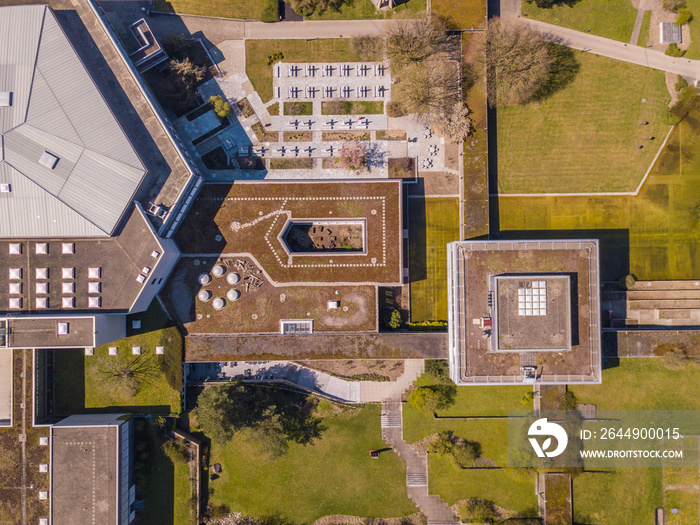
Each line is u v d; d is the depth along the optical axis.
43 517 41.66
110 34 39.78
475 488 45.62
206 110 45.34
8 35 38.75
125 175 38.69
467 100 44.75
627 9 45.66
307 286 43.19
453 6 44.09
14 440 41.88
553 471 44.94
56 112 38.53
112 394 43.78
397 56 43.94
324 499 45.53
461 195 45.25
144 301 41.12
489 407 45.56
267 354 43.09
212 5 45.06
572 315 39.38
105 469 40.59
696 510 45.22
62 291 39.28
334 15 45.38
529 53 43.94
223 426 39.34
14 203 38.41
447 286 44.62
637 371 45.50
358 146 44.59
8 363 43.47
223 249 42.97
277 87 45.50
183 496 44.59
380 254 43.38
